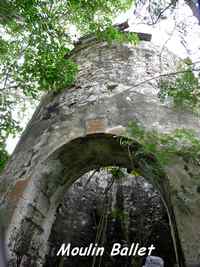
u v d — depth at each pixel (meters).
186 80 4.97
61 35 6.02
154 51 7.36
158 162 4.89
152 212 8.84
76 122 5.75
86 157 6.04
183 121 5.50
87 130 5.50
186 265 4.03
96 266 8.51
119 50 7.34
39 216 5.58
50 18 5.77
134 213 8.88
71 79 6.20
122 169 8.79
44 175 5.50
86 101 6.08
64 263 8.41
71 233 8.66
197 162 4.75
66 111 6.08
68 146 5.55
